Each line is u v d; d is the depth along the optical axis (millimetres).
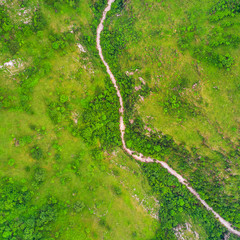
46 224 42969
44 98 46406
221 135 49969
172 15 50188
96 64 55219
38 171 43812
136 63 54688
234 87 47062
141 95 55125
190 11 49469
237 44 46344
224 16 47625
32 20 45812
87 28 55188
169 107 52406
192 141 52875
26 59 45125
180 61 49594
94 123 52844
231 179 52906
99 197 48969
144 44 52406
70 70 49344
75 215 45688
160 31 50750
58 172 46750
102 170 51938
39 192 44500
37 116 45812
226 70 46812
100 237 46125
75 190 47469
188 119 51719
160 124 54250
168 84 51469
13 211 41281
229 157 50969
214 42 47000
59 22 49062
